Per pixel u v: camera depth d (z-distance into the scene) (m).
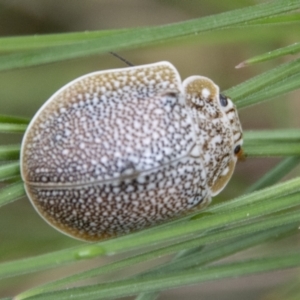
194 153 0.07
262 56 0.07
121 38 0.07
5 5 0.10
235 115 0.07
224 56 0.10
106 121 0.07
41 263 0.07
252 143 0.07
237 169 0.09
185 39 0.08
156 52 0.10
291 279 0.08
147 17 0.10
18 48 0.07
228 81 0.10
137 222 0.07
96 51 0.07
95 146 0.07
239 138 0.07
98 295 0.07
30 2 0.10
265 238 0.07
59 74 0.09
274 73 0.07
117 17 0.10
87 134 0.07
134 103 0.07
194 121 0.07
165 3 0.10
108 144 0.07
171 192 0.07
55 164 0.07
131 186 0.07
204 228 0.07
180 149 0.07
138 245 0.07
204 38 0.08
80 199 0.07
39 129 0.07
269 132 0.07
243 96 0.07
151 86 0.07
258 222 0.07
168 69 0.07
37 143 0.07
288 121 0.09
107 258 0.09
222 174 0.07
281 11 0.07
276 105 0.09
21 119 0.07
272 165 0.09
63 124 0.07
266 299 0.08
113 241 0.07
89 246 0.07
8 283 0.08
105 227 0.07
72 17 0.10
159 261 0.08
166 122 0.07
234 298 0.09
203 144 0.07
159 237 0.07
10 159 0.07
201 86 0.07
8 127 0.07
